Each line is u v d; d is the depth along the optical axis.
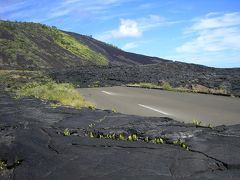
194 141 8.33
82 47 186.50
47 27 185.38
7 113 13.89
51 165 7.40
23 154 8.24
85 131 10.04
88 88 31.17
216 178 6.19
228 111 14.01
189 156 7.30
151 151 7.77
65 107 15.20
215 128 9.64
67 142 8.84
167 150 7.78
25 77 46.62
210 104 16.56
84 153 7.89
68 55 157.50
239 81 29.06
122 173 6.62
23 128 10.86
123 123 10.73
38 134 9.77
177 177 6.29
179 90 24.84
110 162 7.22
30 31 169.75
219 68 48.75
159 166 6.84
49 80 39.97
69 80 41.50
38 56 135.38
